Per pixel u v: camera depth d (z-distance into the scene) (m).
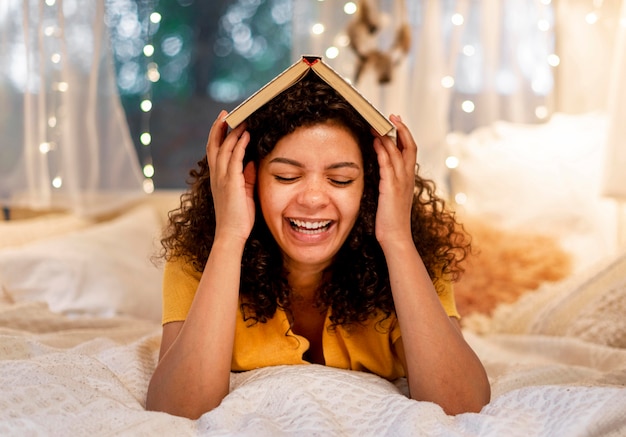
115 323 2.00
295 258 1.29
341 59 2.49
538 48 2.59
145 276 2.38
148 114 2.73
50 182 2.49
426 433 1.03
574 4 2.56
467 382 1.24
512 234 2.35
